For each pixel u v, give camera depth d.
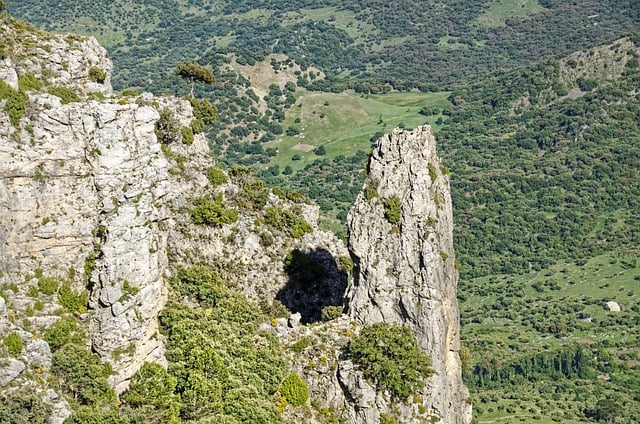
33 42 99.44
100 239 90.38
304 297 118.94
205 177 119.25
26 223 88.12
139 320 89.69
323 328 101.25
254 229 119.50
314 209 131.38
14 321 83.62
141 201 92.44
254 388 92.12
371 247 100.69
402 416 95.12
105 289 88.44
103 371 85.81
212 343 93.88
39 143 89.00
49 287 87.88
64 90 95.31
